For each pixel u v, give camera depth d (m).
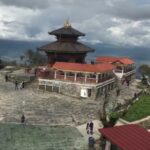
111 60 103.50
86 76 80.38
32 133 53.34
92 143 48.28
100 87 82.75
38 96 79.88
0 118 60.06
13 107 68.12
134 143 35.84
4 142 48.66
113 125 49.59
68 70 80.94
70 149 47.16
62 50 96.62
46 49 98.06
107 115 61.31
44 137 51.75
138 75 131.50
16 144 48.09
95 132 54.84
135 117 61.09
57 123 59.25
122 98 83.31
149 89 98.19
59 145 48.56
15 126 56.34
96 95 80.06
